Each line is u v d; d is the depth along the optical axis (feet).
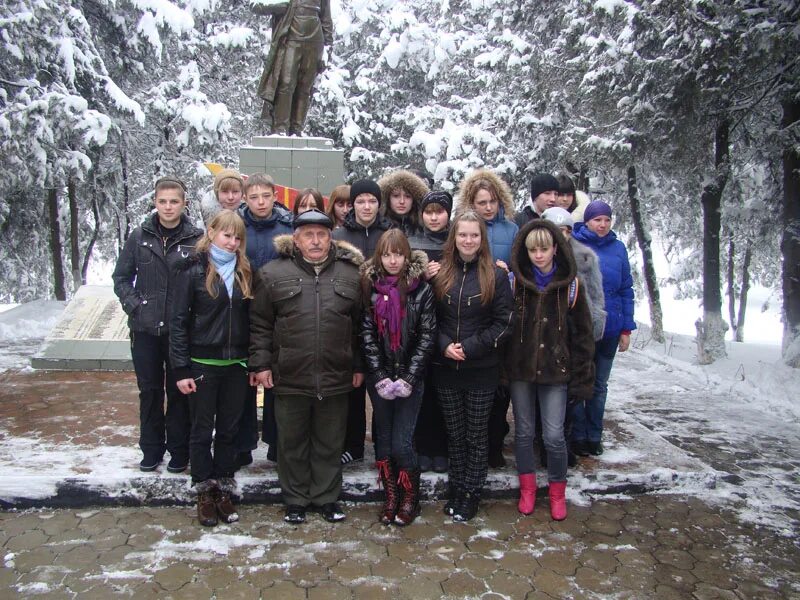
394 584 10.11
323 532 11.72
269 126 23.47
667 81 28.02
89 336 23.03
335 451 12.27
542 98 39.27
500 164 40.24
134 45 38.91
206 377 11.73
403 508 12.09
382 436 12.32
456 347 11.87
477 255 12.01
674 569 10.84
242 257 11.76
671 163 33.37
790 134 27.25
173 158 41.75
